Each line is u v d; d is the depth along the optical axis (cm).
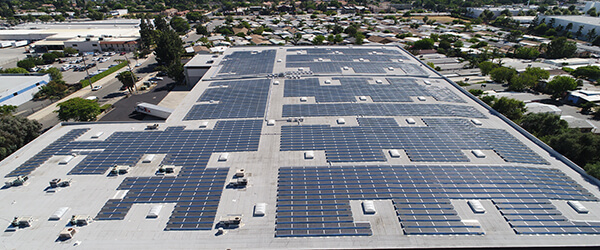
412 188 4903
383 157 5741
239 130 6844
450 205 4544
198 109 8012
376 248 3916
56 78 13125
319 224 4275
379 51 13675
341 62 11969
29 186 5066
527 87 12612
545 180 5091
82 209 4569
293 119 7262
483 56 15938
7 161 5778
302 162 5625
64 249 3938
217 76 10638
